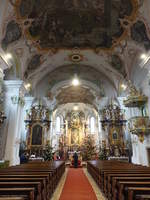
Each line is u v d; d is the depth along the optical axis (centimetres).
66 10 1240
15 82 1399
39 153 1756
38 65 1683
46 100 1956
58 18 1308
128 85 1502
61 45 1552
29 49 1442
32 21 1239
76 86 2236
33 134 1838
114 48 1509
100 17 1288
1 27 1027
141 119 1216
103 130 1909
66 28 1396
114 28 1337
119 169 657
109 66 1758
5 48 1179
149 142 1213
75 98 2422
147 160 1224
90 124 3372
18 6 1045
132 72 1523
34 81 1880
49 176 551
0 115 1208
